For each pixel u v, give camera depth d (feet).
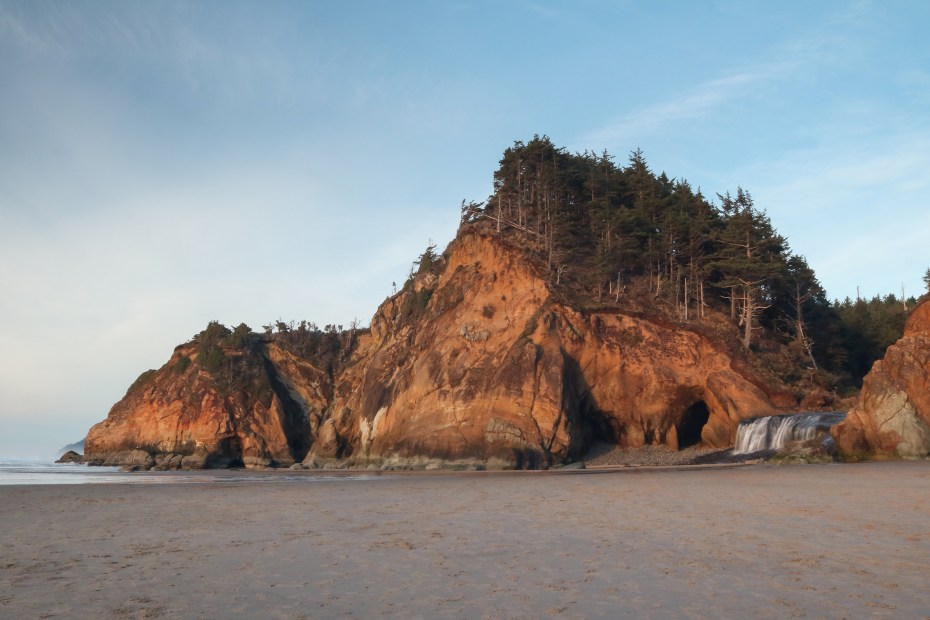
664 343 197.88
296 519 59.52
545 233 233.14
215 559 40.75
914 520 50.67
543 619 27.43
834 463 124.06
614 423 198.39
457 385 201.16
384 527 53.21
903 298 348.79
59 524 58.39
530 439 179.73
